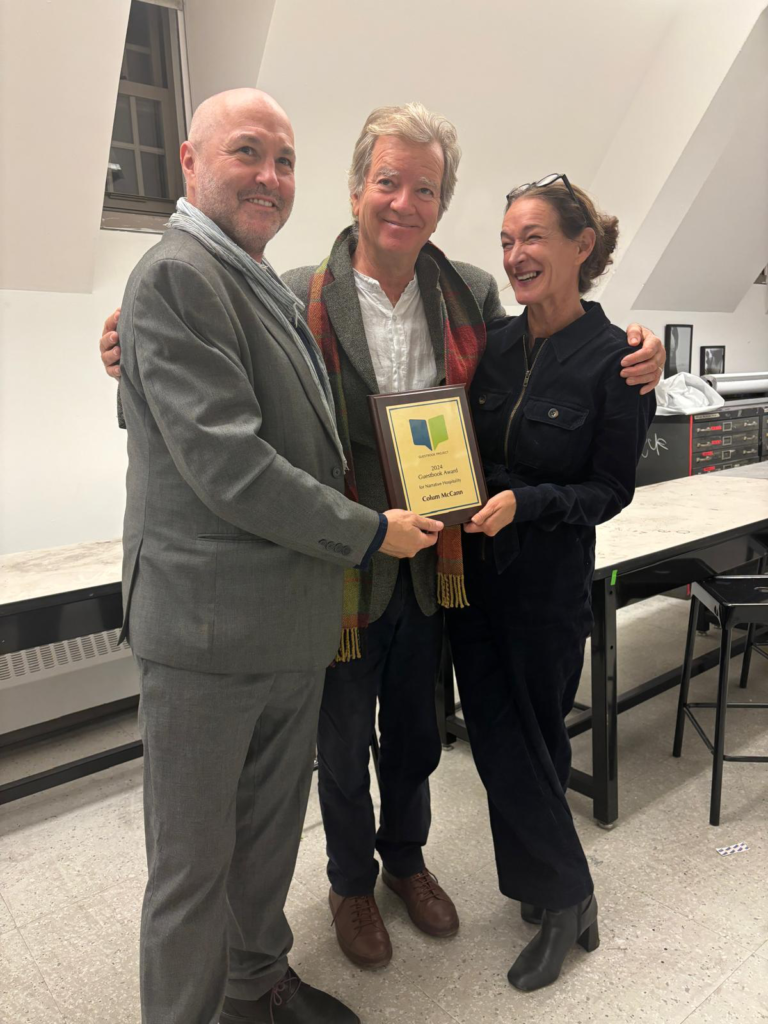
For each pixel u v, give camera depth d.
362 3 2.49
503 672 1.64
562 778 1.68
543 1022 1.52
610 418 1.48
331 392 1.40
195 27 2.74
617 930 1.77
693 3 3.32
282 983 1.51
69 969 1.71
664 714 2.93
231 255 1.19
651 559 2.11
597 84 3.46
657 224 4.08
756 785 2.40
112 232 2.79
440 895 1.82
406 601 1.60
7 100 2.09
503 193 3.68
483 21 2.79
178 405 1.08
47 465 2.73
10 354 2.60
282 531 1.15
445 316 1.55
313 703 1.36
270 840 1.39
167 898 1.24
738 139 4.00
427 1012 1.56
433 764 1.79
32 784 2.23
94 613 2.00
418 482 1.38
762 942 1.71
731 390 4.94
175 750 1.21
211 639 1.16
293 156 1.25
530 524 1.53
